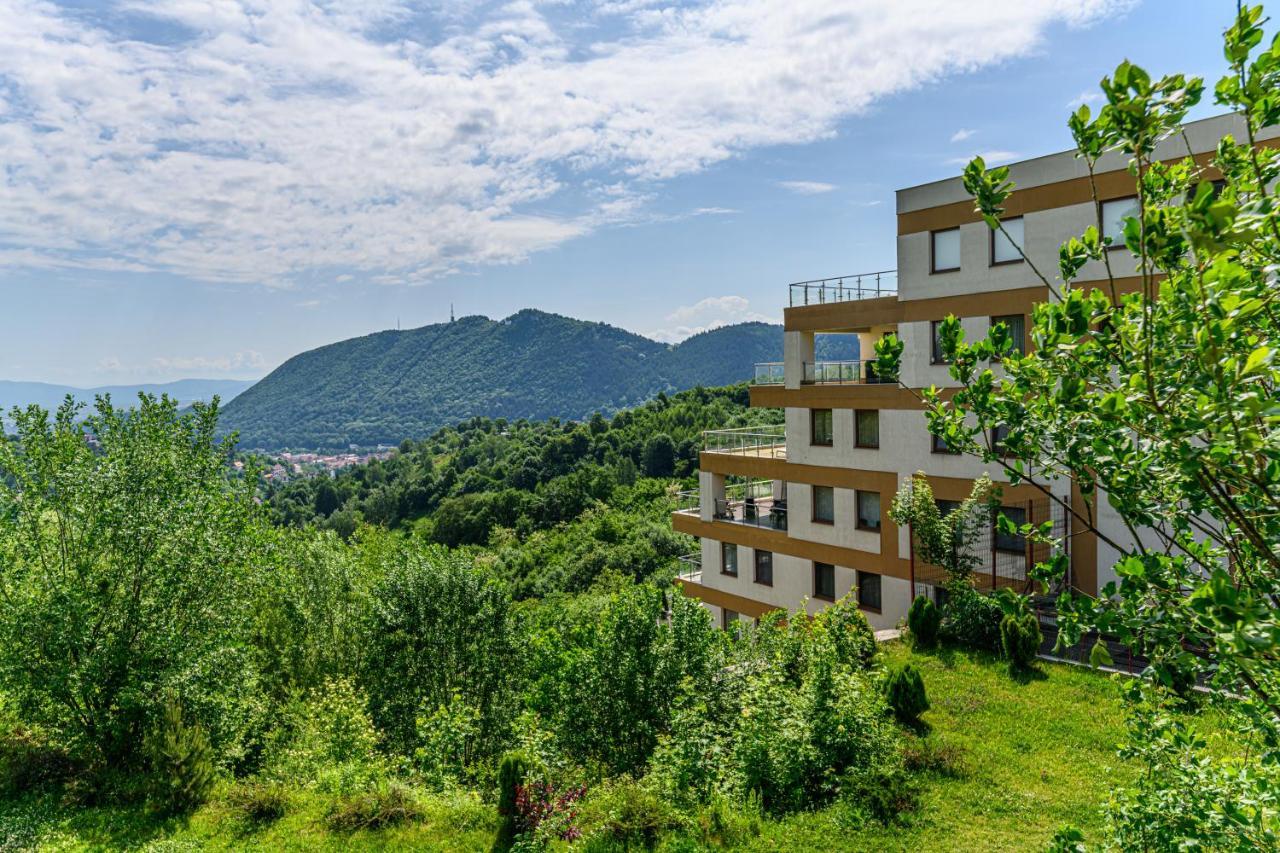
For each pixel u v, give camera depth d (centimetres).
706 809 1220
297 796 1472
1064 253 453
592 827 1223
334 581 2453
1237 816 423
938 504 2261
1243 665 325
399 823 1344
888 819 1160
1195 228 274
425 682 2002
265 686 2198
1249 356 301
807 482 2616
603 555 6184
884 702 1387
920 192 2269
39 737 1691
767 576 2830
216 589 1694
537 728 1555
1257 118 353
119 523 1573
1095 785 1214
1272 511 360
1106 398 352
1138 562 363
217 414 1823
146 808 1410
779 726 1348
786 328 2658
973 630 1856
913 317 2295
